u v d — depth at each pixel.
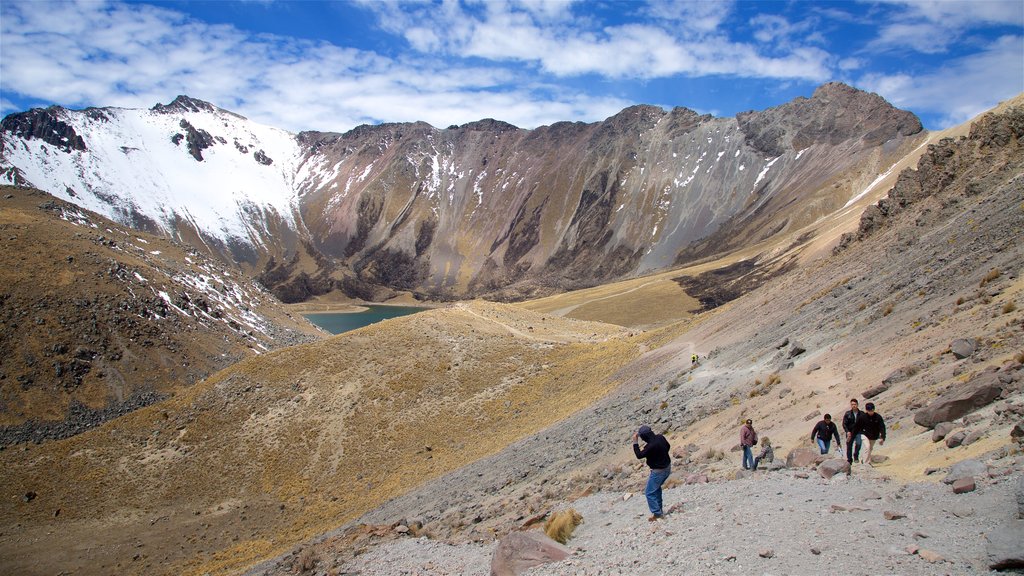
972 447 14.27
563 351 78.06
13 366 81.56
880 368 24.66
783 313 48.41
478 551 19.36
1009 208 34.22
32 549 49.75
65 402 80.44
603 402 51.34
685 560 12.31
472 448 56.22
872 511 12.59
